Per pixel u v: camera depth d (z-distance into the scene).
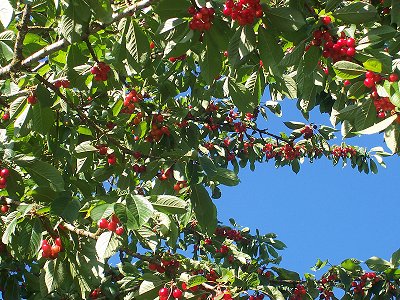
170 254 2.30
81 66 2.12
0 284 2.34
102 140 2.29
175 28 1.71
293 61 1.70
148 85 2.51
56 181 1.88
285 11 1.63
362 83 1.68
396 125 1.63
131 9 1.74
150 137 2.41
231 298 2.03
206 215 2.04
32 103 1.97
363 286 2.81
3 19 1.62
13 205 1.94
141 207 1.71
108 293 2.38
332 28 1.67
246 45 1.66
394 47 1.79
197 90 2.53
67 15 1.73
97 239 1.80
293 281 2.99
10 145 1.97
